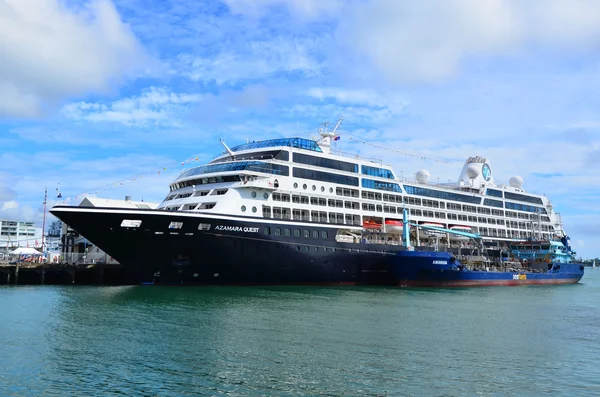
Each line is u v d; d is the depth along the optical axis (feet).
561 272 291.38
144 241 165.37
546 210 353.92
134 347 89.04
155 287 172.14
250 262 176.76
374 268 210.79
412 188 249.55
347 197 213.66
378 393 66.85
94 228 162.30
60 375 73.20
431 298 172.35
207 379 71.67
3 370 75.25
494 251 292.20
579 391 69.21
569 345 97.60
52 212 160.04
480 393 67.77
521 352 90.74
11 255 270.26
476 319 126.31
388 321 118.93
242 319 116.16
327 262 193.98
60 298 150.92
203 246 168.86
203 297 151.94
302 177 200.03
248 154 204.44
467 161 325.42
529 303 168.25
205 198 183.01
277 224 181.98
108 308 130.72
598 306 163.12
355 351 87.86
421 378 73.41
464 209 280.92
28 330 102.89
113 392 66.49
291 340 95.50
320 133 237.25
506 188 323.37
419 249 233.55
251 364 79.05
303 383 70.28
